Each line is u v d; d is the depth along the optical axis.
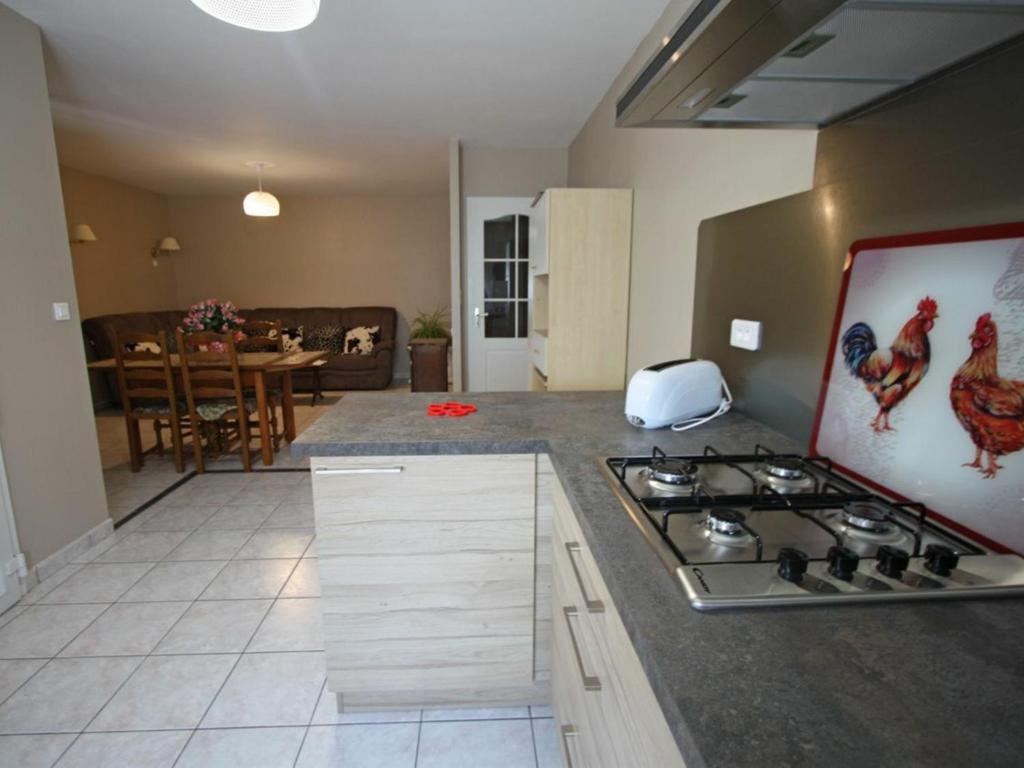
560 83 3.10
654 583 0.72
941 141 0.89
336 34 2.46
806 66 0.86
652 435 1.43
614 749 0.81
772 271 1.43
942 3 0.65
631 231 2.91
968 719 0.49
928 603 0.67
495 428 1.52
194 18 2.29
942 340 0.90
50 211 2.33
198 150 4.63
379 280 7.33
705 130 1.90
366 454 1.39
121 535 2.71
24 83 2.21
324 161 5.07
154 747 1.48
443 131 4.08
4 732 1.53
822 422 1.21
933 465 0.91
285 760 1.45
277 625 2.00
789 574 0.70
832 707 0.51
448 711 1.61
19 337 2.17
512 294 4.77
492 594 1.52
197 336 3.54
